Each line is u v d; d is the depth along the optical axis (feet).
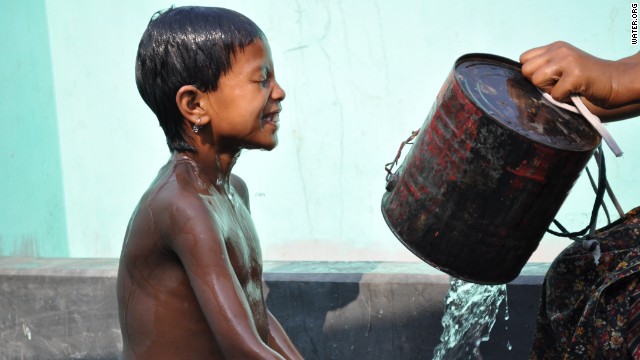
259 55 5.92
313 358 10.25
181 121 6.00
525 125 6.07
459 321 9.76
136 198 14.35
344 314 10.10
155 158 14.21
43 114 14.44
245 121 5.88
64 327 11.13
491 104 6.19
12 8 14.35
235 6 13.58
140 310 5.95
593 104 6.84
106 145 14.35
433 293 9.81
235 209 6.35
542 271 9.84
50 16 14.21
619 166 12.35
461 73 6.43
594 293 6.29
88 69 14.23
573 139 6.10
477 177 6.09
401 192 6.60
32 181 14.56
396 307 9.93
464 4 12.74
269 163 13.78
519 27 12.57
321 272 10.28
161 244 5.74
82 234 14.56
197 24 5.87
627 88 6.25
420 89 13.12
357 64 13.29
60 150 14.47
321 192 13.69
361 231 13.60
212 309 5.44
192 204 5.64
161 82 5.94
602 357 6.26
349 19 13.21
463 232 6.27
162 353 5.94
